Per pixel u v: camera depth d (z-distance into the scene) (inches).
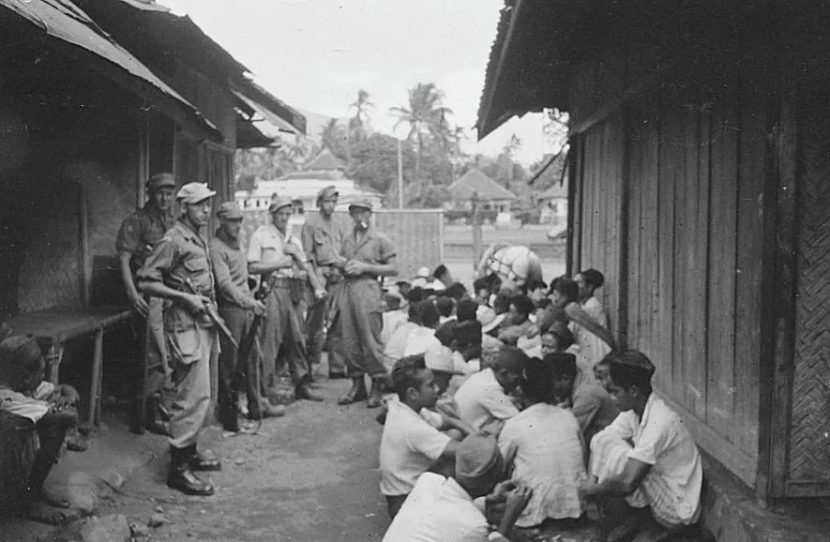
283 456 247.4
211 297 219.1
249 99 472.1
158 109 216.4
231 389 269.3
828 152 147.3
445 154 2664.9
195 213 215.9
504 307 326.3
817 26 140.4
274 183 1587.1
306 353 331.3
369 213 326.6
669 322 221.1
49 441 165.0
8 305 232.1
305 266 330.0
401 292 486.9
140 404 240.1
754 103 154.9
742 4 153.9
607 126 313.6
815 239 148.2
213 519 191.6
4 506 161.9
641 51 240.2
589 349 263.9
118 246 245.1
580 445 186.5
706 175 186.9
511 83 376.2
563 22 251.3
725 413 173.3
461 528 131.0
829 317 148.2
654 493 166.4
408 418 179.0
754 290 155.3
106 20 288.7
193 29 311.0
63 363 238.5
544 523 181.8
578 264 400.5
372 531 186.9
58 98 241.6
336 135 2719.0
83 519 170.6
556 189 2235.5
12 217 237.0
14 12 122.6
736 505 152.7
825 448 149.3
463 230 1941.4
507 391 205.5
